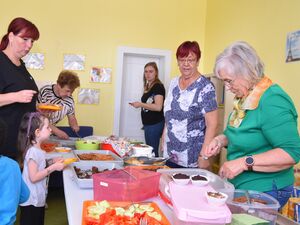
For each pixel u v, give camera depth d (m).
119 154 2.04
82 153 2.17
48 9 4.23
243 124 1.31
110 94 4.50
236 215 1.00
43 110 2.28
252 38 3.44
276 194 1.28
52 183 3.35
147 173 1.32
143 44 4.57
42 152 1.92
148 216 0.98
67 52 4.33
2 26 4.08
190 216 0.93
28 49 2.02
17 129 1.99
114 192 1.20
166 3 4.62
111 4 4.44
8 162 1.30
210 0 4.61
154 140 3.79
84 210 1.01
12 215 1.27
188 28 4.72
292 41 2.74
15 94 1.87
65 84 2.95
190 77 2.04
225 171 1.25
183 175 1.25
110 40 4.46
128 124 4.79
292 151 1.18
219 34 4.26
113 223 0.93
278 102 1.20
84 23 4.36
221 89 3.42
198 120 2.03
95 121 4.47
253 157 1.22
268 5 3.15
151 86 3.83
